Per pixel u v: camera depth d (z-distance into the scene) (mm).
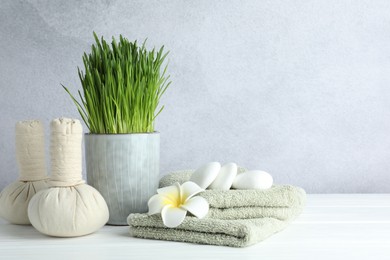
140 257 1030
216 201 1180
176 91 1792
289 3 1800
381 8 1818
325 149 1834
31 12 1754
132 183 1255
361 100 1832
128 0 1768
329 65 1818
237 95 1809
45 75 1770
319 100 1824
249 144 1819
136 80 1246
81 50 1773
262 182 1288
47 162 1778
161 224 1145
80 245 1118
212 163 1302
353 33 1817
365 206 1555
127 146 1241
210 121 1809
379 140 1846
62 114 1782
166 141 1801
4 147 1771
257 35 1801
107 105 1233
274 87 1813
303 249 1094
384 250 1092
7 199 1262
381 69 1831
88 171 1275
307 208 1521
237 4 1793
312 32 1810
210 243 1117
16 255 1043
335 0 1810
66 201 1124
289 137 1824
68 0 1758
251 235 1081
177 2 1778
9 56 1757
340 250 1088
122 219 1276
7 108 1766
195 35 1788
